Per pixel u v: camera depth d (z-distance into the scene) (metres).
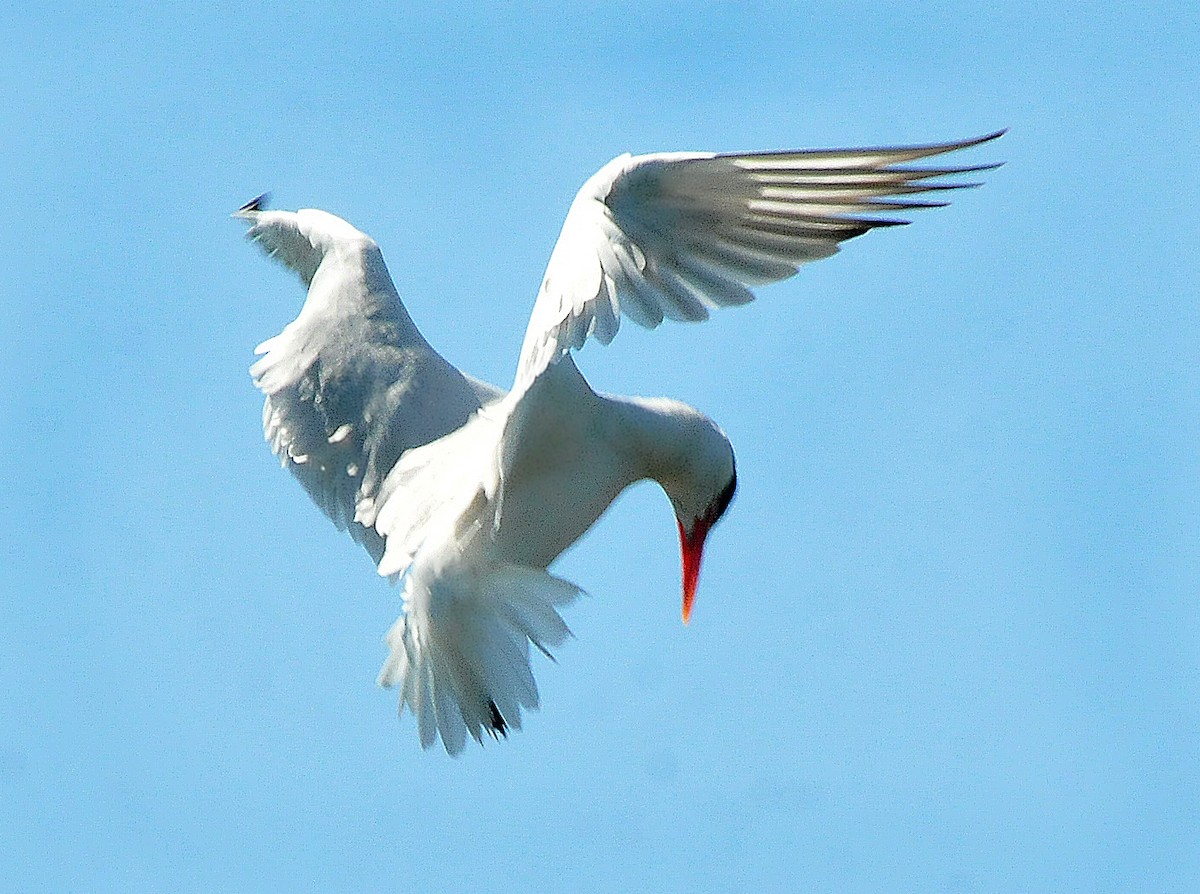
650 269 11.67
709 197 11.61
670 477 13.10
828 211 11.85
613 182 11.37
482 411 12.38
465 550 11.75
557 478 12.30
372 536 12.63
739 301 11.92
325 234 13.12
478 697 11.68
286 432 12.66
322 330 12.69
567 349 10.96
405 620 11.98
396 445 12.47
